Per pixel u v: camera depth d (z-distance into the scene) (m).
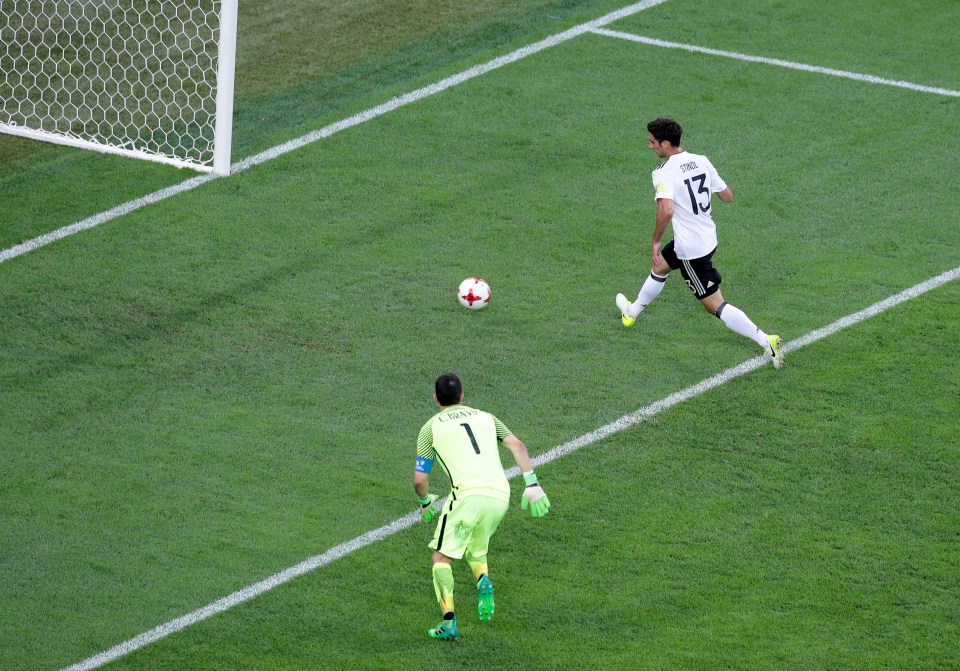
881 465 36.88
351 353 42.28
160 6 66.56
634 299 45.25
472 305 44.31
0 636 31.09
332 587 32.84
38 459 37.16
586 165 53.50
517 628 31.62
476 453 31.06
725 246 48.03
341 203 51.09
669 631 31.42
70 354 42.03
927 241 47.88
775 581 32.91
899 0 67.88
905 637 31.05
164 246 48.34
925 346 42.16
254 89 60.47
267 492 36.06
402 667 30.38
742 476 36.62
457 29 65.56
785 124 56.25
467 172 53.16
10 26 64.56
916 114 56.88
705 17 66.00
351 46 64.12
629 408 39.66
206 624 31.59
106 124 57.72
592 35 64.25
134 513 35.16
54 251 48.00
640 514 35.31
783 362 41.41
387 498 35.91
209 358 41.94
